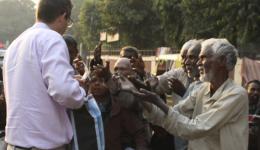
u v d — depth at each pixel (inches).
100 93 162.4
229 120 135.0
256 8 805.9
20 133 123.6
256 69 633.0
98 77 163.6
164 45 1514.5
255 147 186.5
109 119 166.4
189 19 987.3
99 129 132.3
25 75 123.6
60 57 121.6
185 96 168.7
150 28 1528.1
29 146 122.9
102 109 164.1
